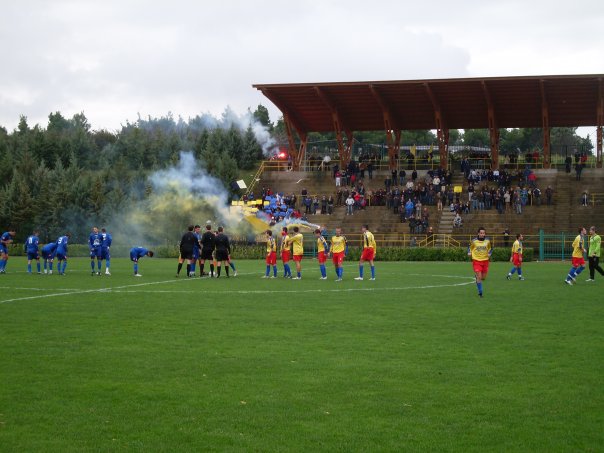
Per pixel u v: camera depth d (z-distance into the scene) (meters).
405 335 14.98
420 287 26.33
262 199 61.72
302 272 35.41
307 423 9.01
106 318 17.28
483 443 8.34
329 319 17.31
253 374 11.38
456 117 65.38
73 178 64.00
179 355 12.78
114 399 9.97
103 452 8.02
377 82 59.09
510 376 11.31
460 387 10.65
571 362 12.32
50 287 25.55
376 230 56.75
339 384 10.79
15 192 61.47
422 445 8.27
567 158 60.84
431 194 59.09
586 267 40.88
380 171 65.75
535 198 57.72
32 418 9.14
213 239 31.48
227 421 9.06
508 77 56.72
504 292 24.41
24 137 80.31
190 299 21.72
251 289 25.30
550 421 9.11
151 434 8.59
